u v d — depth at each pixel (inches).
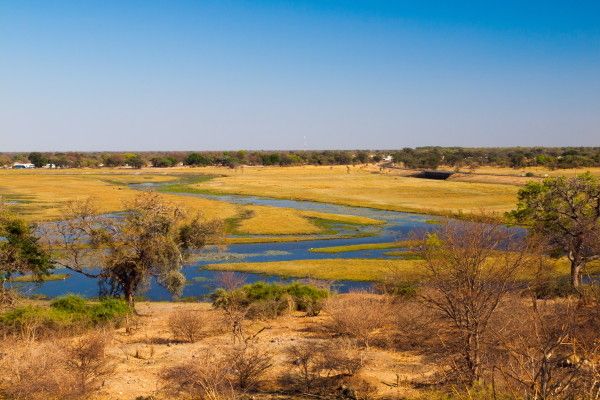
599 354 357.4
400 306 730.8
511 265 467.5
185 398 550.6
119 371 649.6
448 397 461.1
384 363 634.8
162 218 1242.0
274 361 674.8
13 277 1660.9
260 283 1210.0
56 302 1063.0
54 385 556.7
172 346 810.8
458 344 475.5
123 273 1248.8
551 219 1082.1
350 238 2429.9
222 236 1400.1
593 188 1129.4
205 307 1262.3
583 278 1095.0
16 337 799.7
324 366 622.5
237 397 538.3
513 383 373.1
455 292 467.2
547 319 407.5
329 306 888.3
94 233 1234.0
